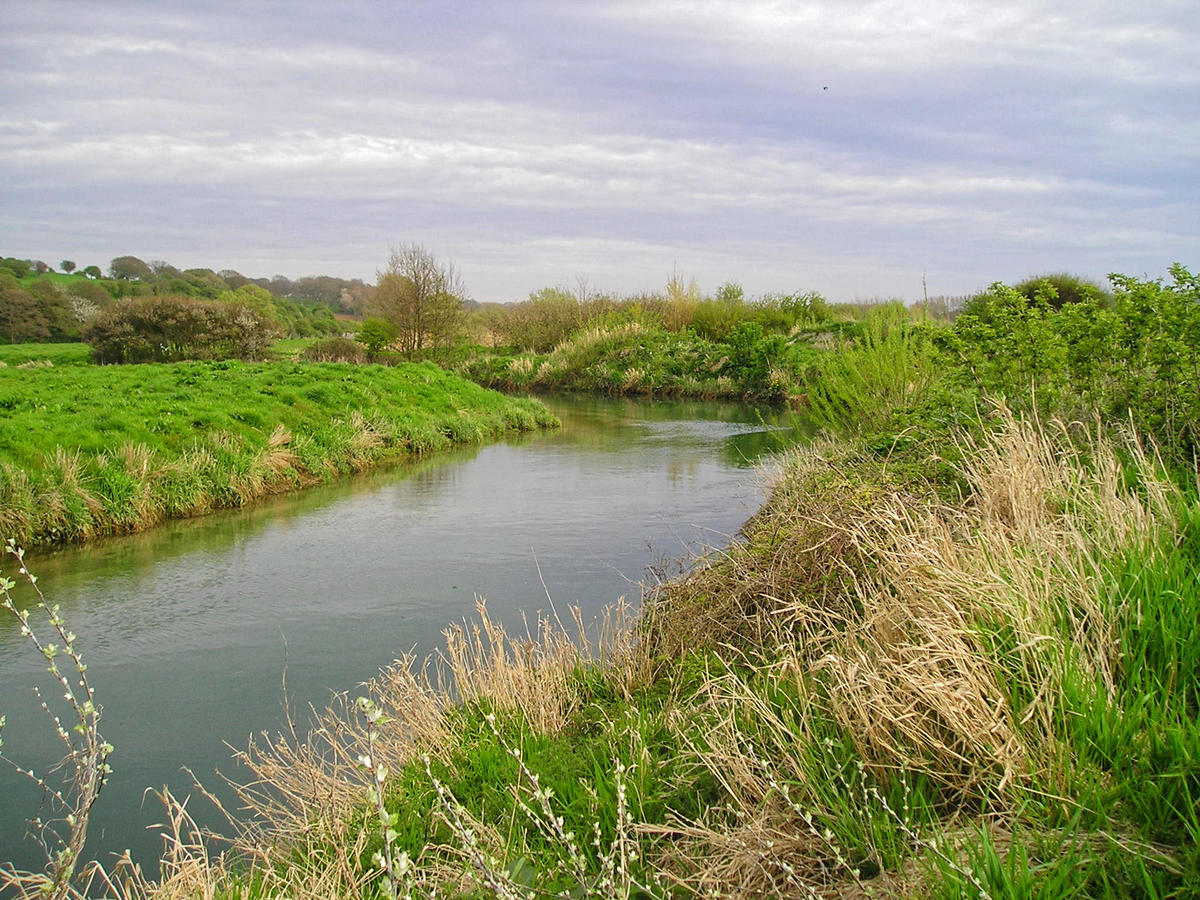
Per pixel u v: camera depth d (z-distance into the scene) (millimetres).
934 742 3111
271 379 20938
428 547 10453
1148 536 3816
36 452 12039
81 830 2861
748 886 2922
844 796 3137
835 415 11820
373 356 38062
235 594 8750
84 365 29703
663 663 5605
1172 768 2564
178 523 12094
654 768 4004
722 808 3518
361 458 16766
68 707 6246
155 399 16688
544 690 5289
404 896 1969
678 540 10352
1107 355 6137
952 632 3398
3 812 4957
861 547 4844
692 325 40156
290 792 4605
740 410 27406
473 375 37875
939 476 6035
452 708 5281
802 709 3711
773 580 5496
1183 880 2264
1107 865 2369
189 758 5512
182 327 33062
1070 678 3045
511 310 47094
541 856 3525
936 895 2410
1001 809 2902
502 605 8148
